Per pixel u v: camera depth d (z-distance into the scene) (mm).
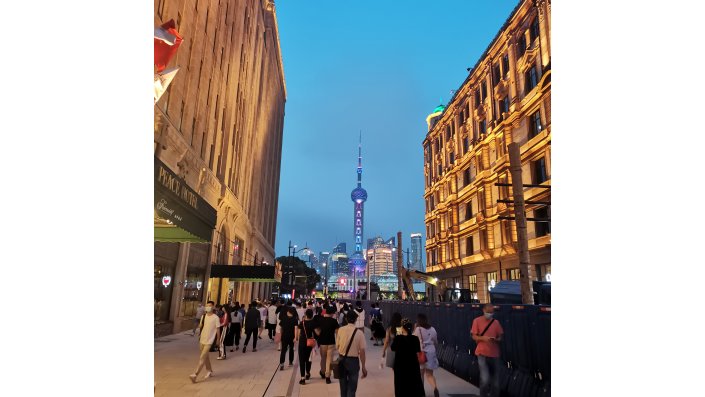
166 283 20719
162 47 6484
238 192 36281
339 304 31734
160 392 8719
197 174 23844
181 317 22016
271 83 58375
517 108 28469
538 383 7234
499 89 32031
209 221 14531
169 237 15523
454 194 41438
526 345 7766
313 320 10555
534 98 26172
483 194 34219
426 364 8438
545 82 24516
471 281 37156
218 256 30094
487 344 8250
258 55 45875
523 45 29016
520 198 12531
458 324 11648
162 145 18141
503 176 30406
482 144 34344
